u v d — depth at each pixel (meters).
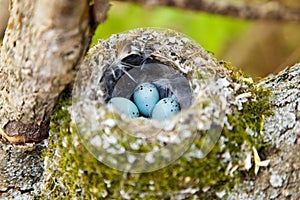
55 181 0.75
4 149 0.76
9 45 0.71
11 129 0.74
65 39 0.70
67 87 0.72
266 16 0.77
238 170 0.73
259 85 0.76
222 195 0.73
